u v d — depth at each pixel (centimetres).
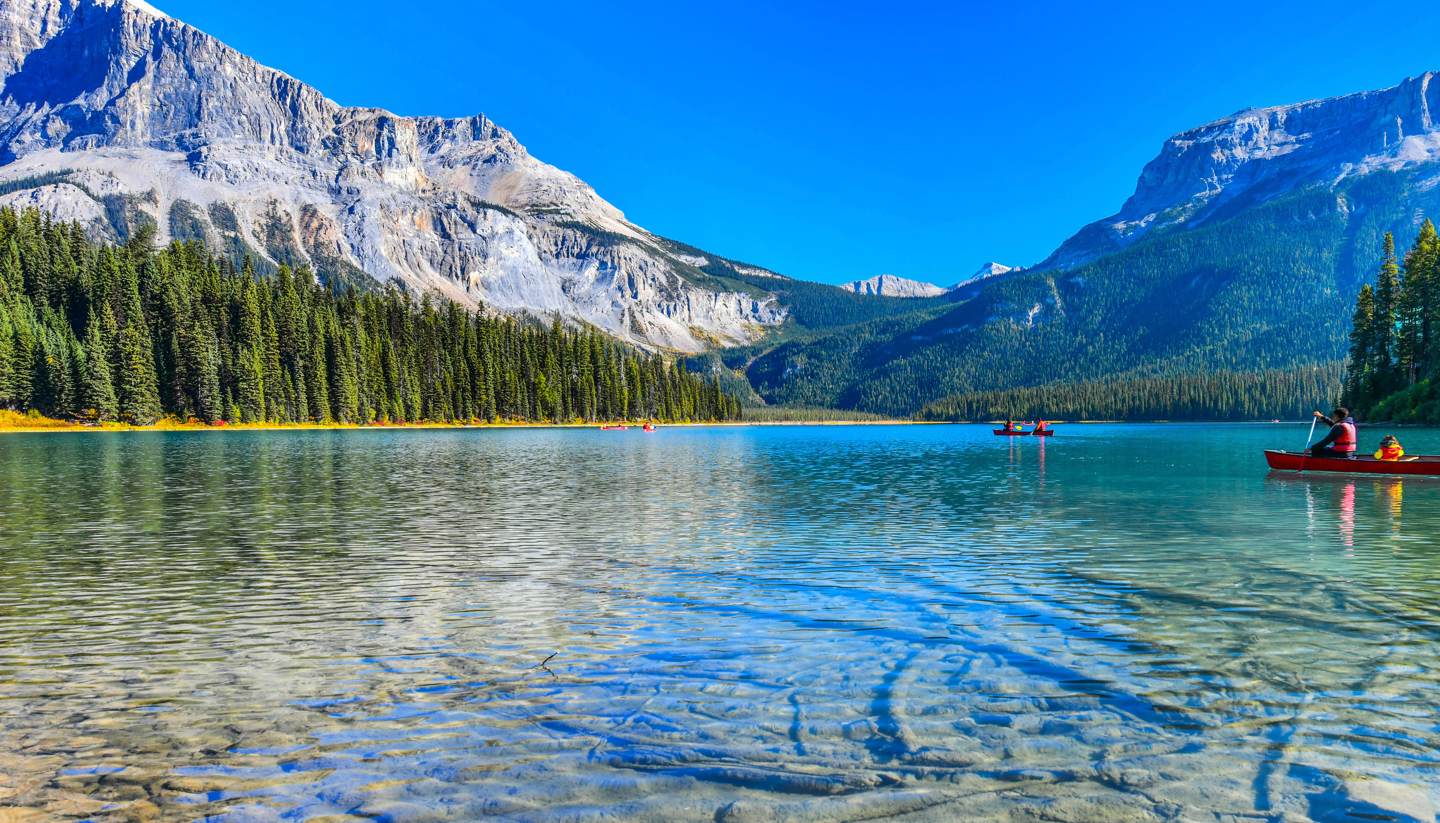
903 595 1272
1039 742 688
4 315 9806
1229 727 716
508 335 17212
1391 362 9169
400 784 627
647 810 578
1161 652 944
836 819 559
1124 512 2355
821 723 738
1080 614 1135
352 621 1130
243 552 1692
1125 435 11019
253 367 11556
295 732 733
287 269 13850
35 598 1277
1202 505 2522
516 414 16438
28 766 666
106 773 653
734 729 727
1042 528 2027
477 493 2959
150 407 10506
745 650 976
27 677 895
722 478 3684
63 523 2133
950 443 8694
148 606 1223
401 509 2459
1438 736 693
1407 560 1553
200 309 11606
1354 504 2530
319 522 2166
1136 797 588
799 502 2655
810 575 1436
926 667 899
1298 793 591
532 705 795
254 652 984
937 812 568
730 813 571
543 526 2089
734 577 1423
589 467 4478
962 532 1962
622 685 852
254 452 5744
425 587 1350
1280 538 1842
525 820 567
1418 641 981
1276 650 946
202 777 643
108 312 10850
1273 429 14038
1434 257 8244
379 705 801
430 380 14925
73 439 7869
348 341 13162
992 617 1123
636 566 1529
